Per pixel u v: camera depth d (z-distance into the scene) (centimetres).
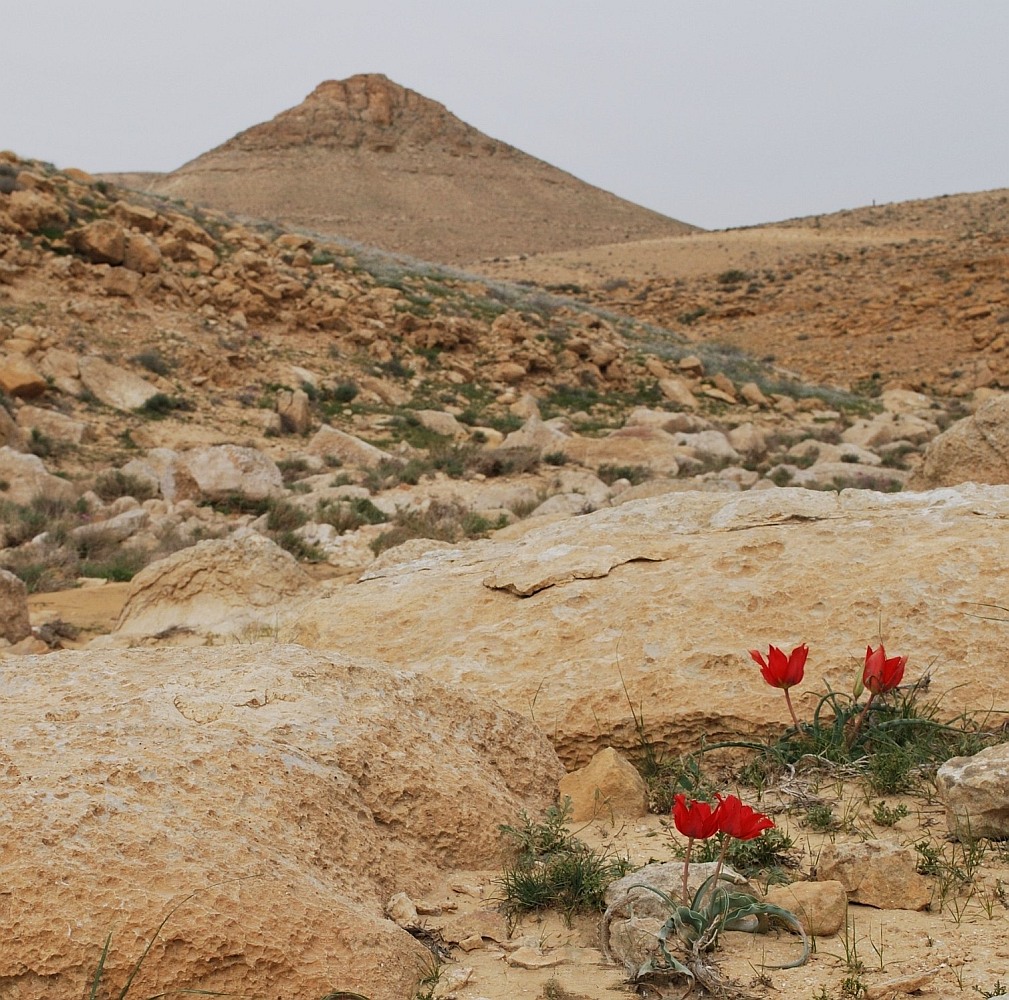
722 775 461
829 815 398
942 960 281
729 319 6481
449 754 412
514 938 328
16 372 2577
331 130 16988
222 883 283
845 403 4162
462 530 1655
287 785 340
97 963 259
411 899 345
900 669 436
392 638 573
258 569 1056
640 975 286
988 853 359
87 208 3538
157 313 3209
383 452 2594
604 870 356
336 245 4631
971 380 4881
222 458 2006
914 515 574
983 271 6006
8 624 1044
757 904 306
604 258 9450
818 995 269
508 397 3462
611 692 491
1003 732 452
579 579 567
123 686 419
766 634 512
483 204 15900
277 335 3431
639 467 2450
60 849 277
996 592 505
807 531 568
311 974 274
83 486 2092
